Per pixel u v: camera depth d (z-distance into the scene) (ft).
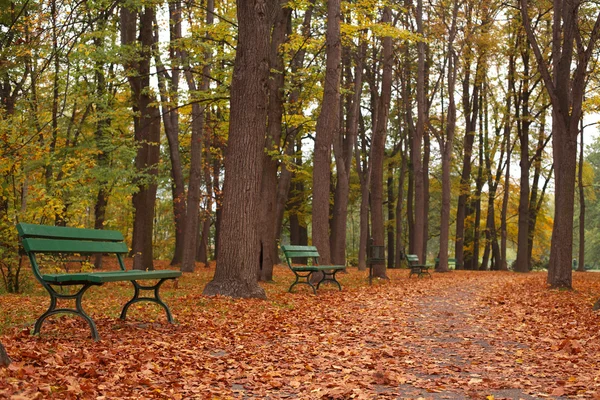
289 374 18.69
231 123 39.73
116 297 40.11
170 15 79.10
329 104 57.47
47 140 44.73
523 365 20.85
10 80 64.13
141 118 64.39
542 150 126.72
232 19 77.15
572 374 19.21
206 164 100.78
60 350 19.36
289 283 57.82
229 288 38.75
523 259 114.01
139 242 63.21
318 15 79.92
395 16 96.22
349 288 53.47
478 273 100.99
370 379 17.97
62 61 55.11
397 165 145.38
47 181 43.24
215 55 59.62
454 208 165.48
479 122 134.82
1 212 40.37
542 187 137.69
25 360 17.61
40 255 40.14
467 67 107.65
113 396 14.99
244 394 16.20
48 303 35.27
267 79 40.06
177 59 57.47
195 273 72.69
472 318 33.68
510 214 144.46
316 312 34.53
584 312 36.81
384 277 69.67
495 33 102.42
